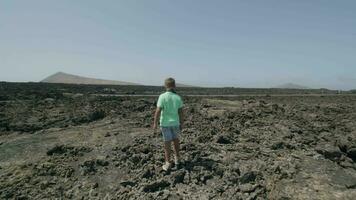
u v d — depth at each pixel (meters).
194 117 17.61
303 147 13.39
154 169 10.88
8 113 19.42
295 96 39.34
